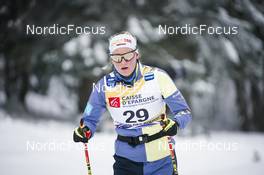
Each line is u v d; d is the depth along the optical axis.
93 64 37.72
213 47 37.81
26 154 24.39
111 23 37.81
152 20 38.94
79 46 38.09
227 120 56.59
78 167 21.47
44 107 54.84
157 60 38.16
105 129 34.50
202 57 37.97
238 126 54.41
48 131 31.88
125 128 11.55
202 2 37.22
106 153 24.72
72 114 51.94
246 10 35.31
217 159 23.89
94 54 37.75
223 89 55.97
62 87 53.72
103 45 37.94
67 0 38.81
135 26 38.03
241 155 25.19
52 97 57.84
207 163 22.80
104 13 38.31
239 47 38.31
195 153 25.48
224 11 37.78
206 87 39.28
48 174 20.03
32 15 39.38
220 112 57.50
